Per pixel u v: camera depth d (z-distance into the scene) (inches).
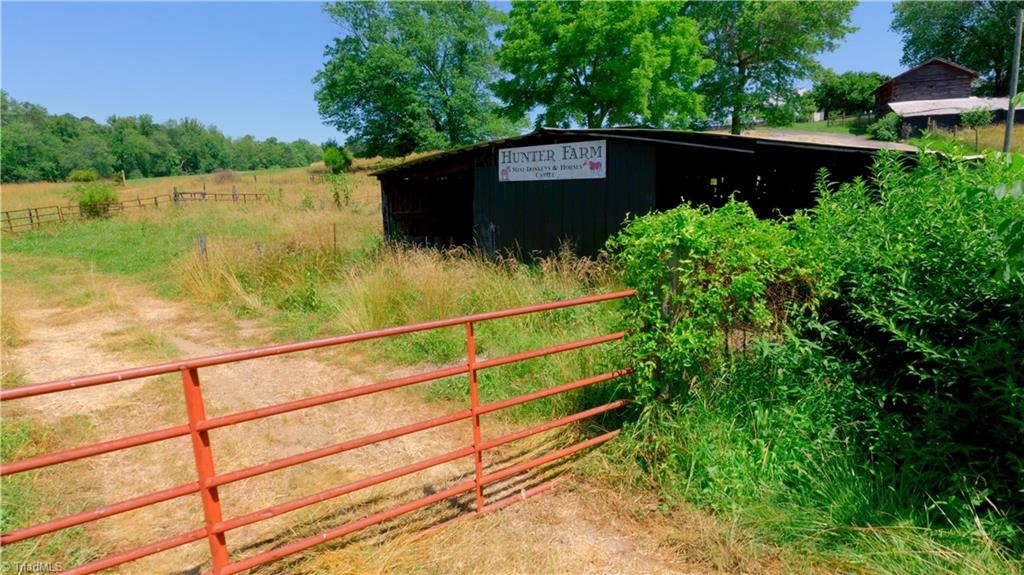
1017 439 112.3
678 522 122.0
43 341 288.0
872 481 123.1
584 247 360.2
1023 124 1168.8
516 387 196.4
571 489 137.9
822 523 114.0
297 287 358.6
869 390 135.0
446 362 236.5
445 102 1637.6
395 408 195.9
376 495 140.5
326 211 805.9
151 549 90.0
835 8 1131.3
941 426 121.0
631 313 145.4
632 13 840.9
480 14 1664.6
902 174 151.0
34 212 968.9
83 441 174.7
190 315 339.6
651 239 134.3
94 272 480.1
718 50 1251.8
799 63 1206.3
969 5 1659.7
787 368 144.2
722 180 570.6
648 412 142.9
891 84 1547.7
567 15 889.5
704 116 1006.4
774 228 144.9
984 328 118.8
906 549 105.8
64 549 119.5
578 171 357.7
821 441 130.9
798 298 148.3
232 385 222.8
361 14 1611.7
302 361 249.3
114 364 251.1
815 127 1761.8
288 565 112.3
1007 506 111.8
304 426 183.9
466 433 174.6
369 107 1657.2
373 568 110.3
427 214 545.0
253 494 142.7
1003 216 117.0
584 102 927.7
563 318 250.1
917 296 125.3
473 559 113.3
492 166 408.5
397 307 287.6
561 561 112.8
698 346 136.0
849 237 150.7
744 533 115.9
